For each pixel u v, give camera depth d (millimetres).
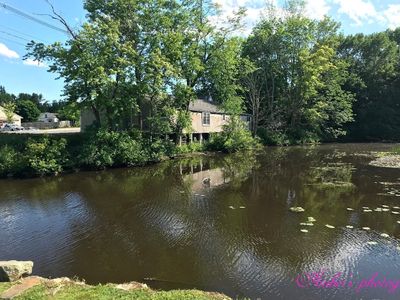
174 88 29047
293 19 46594
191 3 31531
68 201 15430
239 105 37094
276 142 43406
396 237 10594
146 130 29781
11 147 21906
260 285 7805
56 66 24172
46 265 9055
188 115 31531
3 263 7109
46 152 21891
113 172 22938
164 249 9945
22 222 12648
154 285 7902
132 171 23328
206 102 40969
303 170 22875
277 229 11391
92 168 23641
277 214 13047
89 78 22969
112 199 15695
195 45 31359
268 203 14625
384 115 53406
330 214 12977
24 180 20297
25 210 14148
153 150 27453
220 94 37594
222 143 34750
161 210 13812
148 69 26078
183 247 10055
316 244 10086
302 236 10734
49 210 14109
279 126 47438
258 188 17547
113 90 25500
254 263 8930
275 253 9508
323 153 33219
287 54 47562
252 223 12039
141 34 27672
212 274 8375
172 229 11594
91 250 9992
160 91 27297
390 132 53219
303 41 47188
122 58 24672
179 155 31078
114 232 11430
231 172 22594
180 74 28703
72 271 8695
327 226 11609
